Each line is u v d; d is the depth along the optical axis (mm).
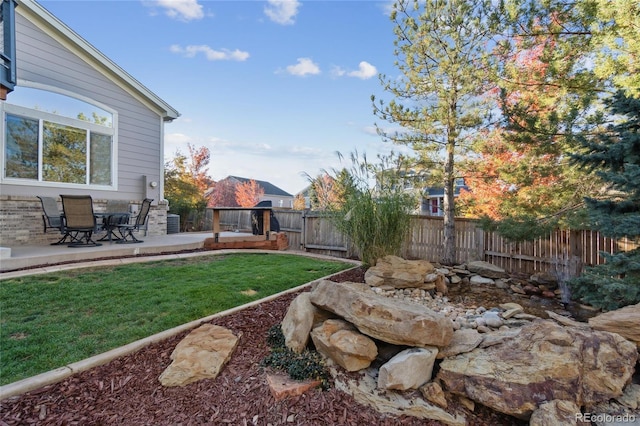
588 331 2619
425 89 7129
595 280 3564
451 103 6891
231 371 2615
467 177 7348
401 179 6547
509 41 5973
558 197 5715
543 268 6227
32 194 7016
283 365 2654
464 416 2307
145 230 8844
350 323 2852
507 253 6766
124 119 8781
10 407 2111
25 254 5371
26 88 6938
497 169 6574
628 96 3695
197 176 19109
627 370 2438
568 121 4676
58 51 7426
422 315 2646
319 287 3182
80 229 6438
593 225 3910
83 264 5246
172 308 3701
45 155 7281
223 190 26406
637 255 3463
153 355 2812
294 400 2309
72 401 2232
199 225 14953
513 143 5527
